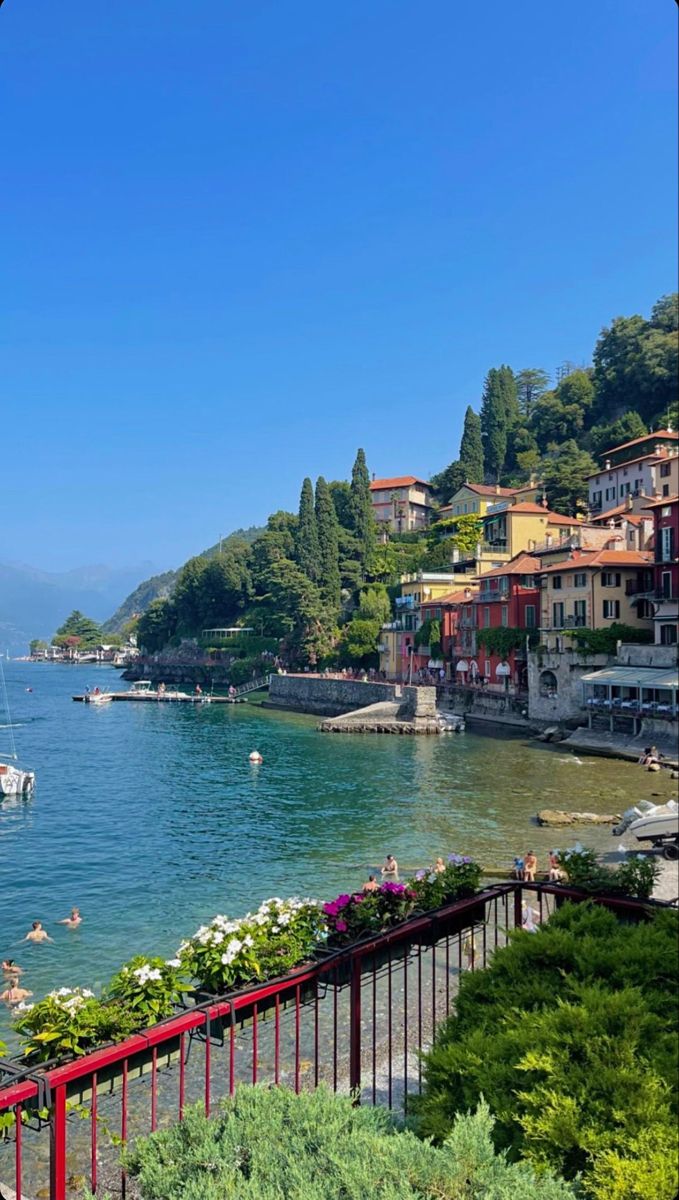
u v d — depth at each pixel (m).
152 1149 5.37
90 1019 6.63
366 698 98.38
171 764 67.62
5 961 24.20
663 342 155.50
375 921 9.76
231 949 8.12
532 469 165.38
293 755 70.50
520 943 8.16
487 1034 7.02
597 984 7.19
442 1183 4.80
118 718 111.38
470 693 91.56
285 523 187.12
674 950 7.85
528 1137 5.65
